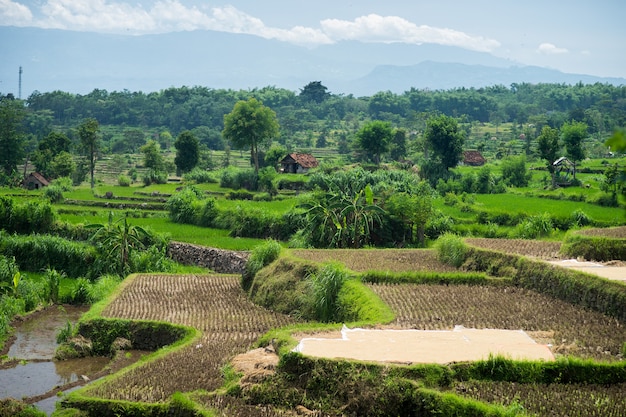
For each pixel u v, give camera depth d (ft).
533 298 95.09
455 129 294.87
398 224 167.53
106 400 66.59
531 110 649.20
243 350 83.51
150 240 165.17
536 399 57.77
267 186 277.85
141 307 110.93
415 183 233.76
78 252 155.33
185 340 90.07
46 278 133.08
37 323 114.42
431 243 168.25
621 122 513.86
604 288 86.48
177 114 651.66
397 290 102.06
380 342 73.00
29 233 190.70
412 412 60.29
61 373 88.58
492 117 648.38
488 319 84.38
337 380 64.28
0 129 380.99
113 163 427.74
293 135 563.48
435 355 67.77
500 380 62.69
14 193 279.90
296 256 126.52
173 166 411.95
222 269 155.02
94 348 97.19
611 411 54.60
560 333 76.43
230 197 267.59
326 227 160.35
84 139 347.77
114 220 202.69
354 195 173.27
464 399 57.16
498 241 127.95
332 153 471.21
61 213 225.35
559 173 282.15
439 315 86.79
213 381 71.46
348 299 98.43
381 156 399.85
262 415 61.98
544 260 105.91
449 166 294.25
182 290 125.29
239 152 517.96
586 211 185.57
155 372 75.25
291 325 93.35
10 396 79.30
